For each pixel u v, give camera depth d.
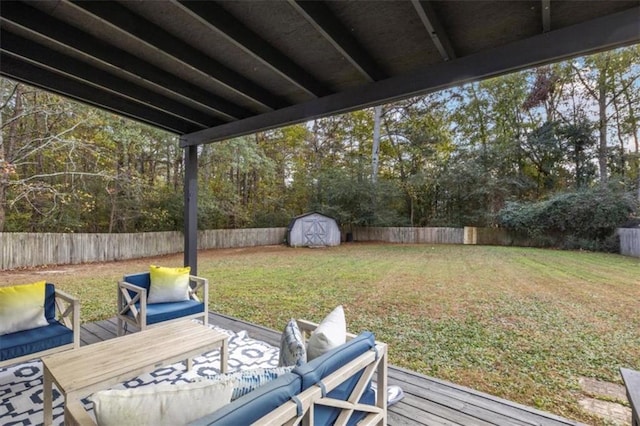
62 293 2.90
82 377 1.84
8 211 8.90
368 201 16.80
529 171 16.47
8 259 8.24
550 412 2.39
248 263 9.87
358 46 2.32
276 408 1.17
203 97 3.19
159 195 12.34
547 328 4.16
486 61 2.19
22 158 8.17
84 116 8.79
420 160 17.98
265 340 3.49
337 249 13.79
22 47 2.35
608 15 1.82
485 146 16.66
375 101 2.68
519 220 14.16
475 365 3.15
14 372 2.71
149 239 11.48
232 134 3.71
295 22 2.13
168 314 3.17
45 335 2.57
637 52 13.51
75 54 2.56
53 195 8.61
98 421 1.08
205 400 1.16
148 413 1.10
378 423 1.82
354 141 19.22
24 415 2.18
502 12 1.92
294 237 14.82
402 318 4.55
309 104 3.06
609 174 14.48
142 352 2.18
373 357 1.68
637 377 1.67
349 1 1.91
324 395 1.33
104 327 3.87
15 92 7.96
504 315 4.68
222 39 2.35
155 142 11.91
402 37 2.24
